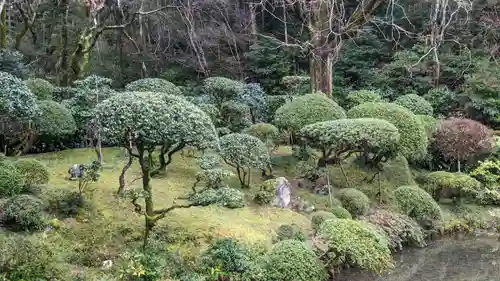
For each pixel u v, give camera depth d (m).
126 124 4.39
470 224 7.48
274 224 5.92
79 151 8.21
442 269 5.89
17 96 6.14
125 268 4.11
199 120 4.67
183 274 4.29
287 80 11.39
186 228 5.27
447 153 8.72
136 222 5.22
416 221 7.15
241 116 9.43
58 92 9.09
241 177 7.46
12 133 7.56
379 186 7.63
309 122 7.92
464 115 10.92
